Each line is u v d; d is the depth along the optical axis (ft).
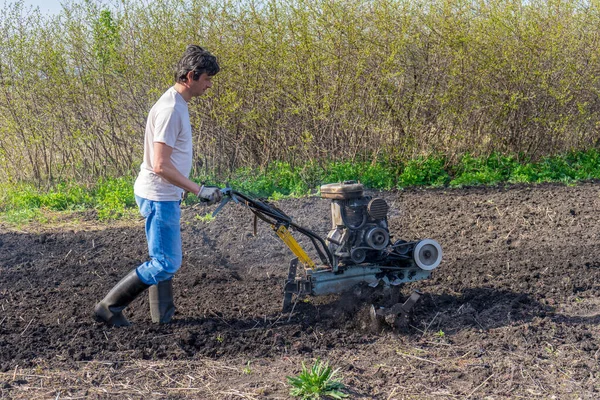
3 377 14.64
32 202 33.24
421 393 13.87
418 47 37.22
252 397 13.70
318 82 36.58
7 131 35.65
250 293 19.80
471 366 15.01
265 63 35.81
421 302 18.66
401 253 18.04
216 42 35.47
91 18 35.37
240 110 36.52
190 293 19.95
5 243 25.85
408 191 34.55
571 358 15.33
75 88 35.88
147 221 16.44
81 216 30.86
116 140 37.17
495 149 39.68
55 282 21.29
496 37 37.65
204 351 15.93
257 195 34.32
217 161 37.37
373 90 36.65
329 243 17.72
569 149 40.86
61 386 14.21
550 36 37.63
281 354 15.83
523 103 38.96
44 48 35.27
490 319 17.57
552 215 28.12
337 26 35.63
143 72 35.91
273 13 35.65
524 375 14.56
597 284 20.04
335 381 13.97
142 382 14.40
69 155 37.11
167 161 15.48
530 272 21.02
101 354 15.75
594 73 39.27
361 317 17.16
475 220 27.68
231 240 25.59
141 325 17.26
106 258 23.72
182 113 15.69
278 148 37.58
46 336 16.71
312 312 18.01
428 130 38.47
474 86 37.93
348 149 37.88
